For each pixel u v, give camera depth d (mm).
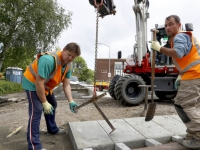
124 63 8992
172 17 2844
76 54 2982
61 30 15289
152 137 3277
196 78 2656
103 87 23484
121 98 6438
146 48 7652
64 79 3490
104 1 3420
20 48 15094
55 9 15086
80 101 8039
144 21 7527
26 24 14297
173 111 5535
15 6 14086
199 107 2865
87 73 51938
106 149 3010
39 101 3100
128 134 3391
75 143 3041
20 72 19141
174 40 2707
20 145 3383
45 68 2844
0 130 4121
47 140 3568
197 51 2729
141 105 6688
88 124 3869
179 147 2846
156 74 7844
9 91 13867
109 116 5117
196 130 2639
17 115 5387
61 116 5105
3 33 14383
